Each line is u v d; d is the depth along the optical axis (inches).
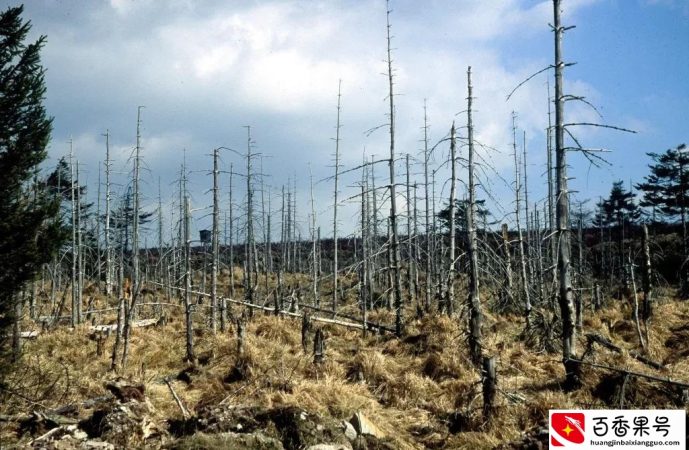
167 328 893.2
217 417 376.5
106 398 444.5
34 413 398.0
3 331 458.3
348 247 1916.8
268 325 761.6
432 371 546.9
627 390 406.6
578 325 705.0
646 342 641.6
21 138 447.8
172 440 360.5
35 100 462.9
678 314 776.9
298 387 478.6
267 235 1482.5
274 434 354.3
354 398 464.4
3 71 450.0
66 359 657.6
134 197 1046.4
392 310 966.4
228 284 1556.3
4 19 449.7
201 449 325.4
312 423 364.2
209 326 888.3
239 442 335.9
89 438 366.9
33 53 460.8
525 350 618.8
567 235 502.9
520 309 770.8
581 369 459.8
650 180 1831.9
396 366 565.0
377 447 365.4
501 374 520.4
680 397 388.5
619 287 1146.7
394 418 439.2
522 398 431.2
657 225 1847.9
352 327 802.2
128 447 352.2
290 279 1600.6
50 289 1432.1
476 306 603.8
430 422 425.4
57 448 339.3
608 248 1581.0
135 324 951.0
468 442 370.9
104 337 787.4
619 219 1680.6
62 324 1002.7
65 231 478.0
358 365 546.0
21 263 446.0
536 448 335.6
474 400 436.8
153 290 1417.3
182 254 1186.0
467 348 600.7
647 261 704.4
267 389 492.7
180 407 439.2
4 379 446.0
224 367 580.4
